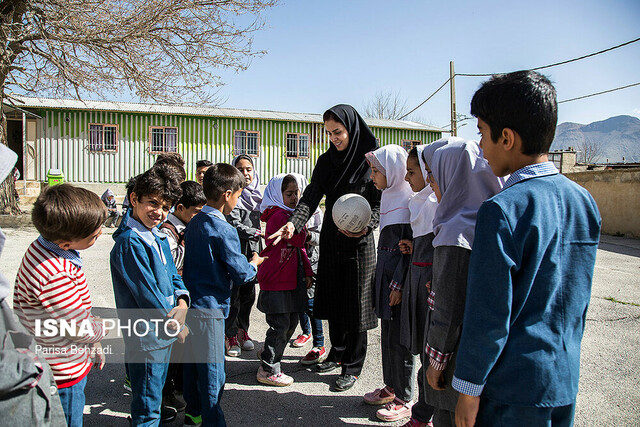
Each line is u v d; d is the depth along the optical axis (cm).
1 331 146
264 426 281
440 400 194
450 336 184
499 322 140
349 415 297
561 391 144
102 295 534
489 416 152
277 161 2158
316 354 379
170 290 243
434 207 247
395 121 2577
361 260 322
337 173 341
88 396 312
